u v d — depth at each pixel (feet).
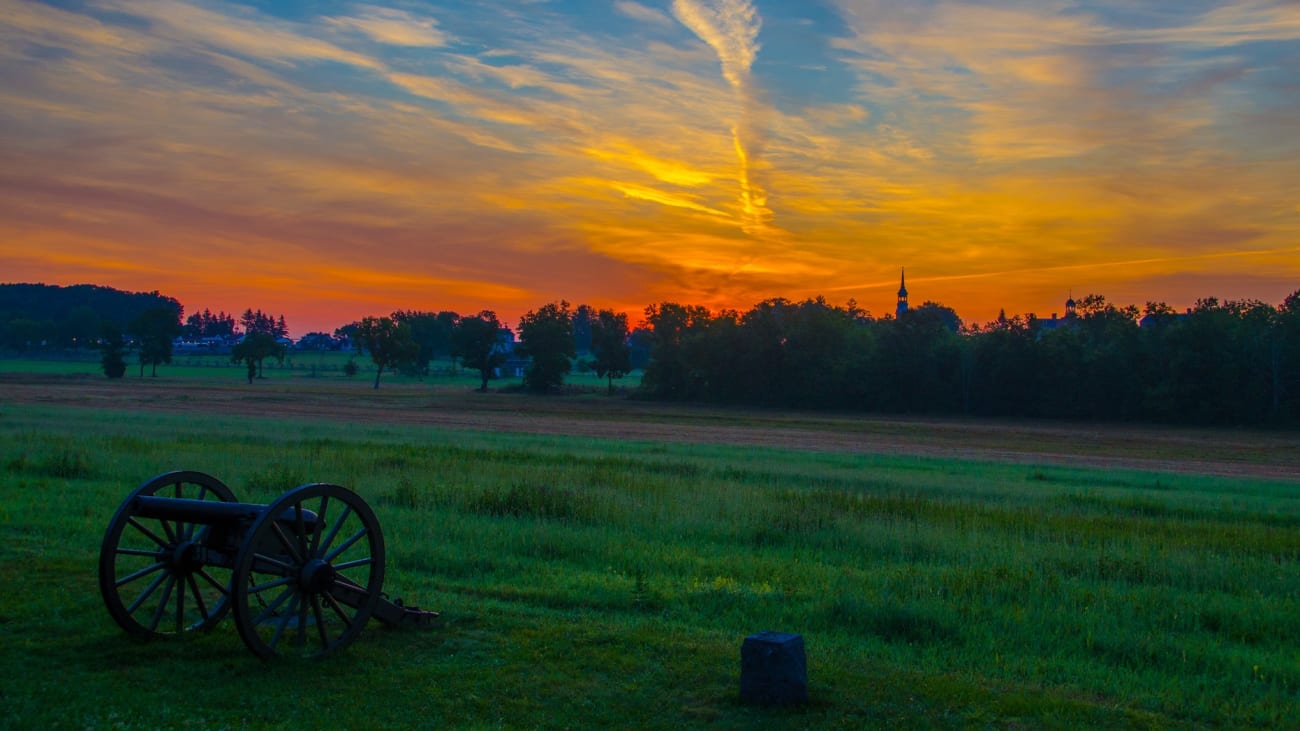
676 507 56.49
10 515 46.32
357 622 26.78
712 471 86.84
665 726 21.13
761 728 21.02
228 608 28.53
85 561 36.24
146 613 29.73
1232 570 41.83
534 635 27.94
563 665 25.29
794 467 97.19
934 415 278.46
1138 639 29.50
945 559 44.37
